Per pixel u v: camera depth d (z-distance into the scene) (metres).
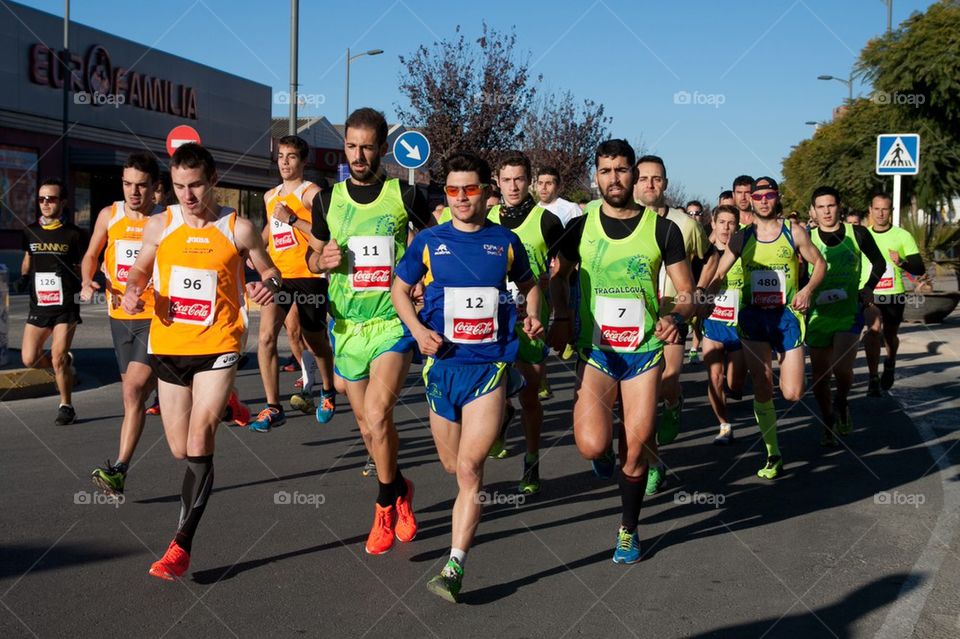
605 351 4.89
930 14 23.83
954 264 20.50
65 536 5.04
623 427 4.91
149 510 5.53
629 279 4.85
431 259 4.45
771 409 6.79
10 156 26.34
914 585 4.57
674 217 6.38
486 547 5.08
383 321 5.18
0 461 6.68
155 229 4.74
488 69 26.03
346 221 5.32
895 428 8.63
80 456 6.86
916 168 13.88
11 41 26.16
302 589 4.37
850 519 5.71
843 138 27.92
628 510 4.88
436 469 6.75
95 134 29.03
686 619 4.12
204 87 33.66
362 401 5.27
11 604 4.10
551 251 5.57
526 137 30.38
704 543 5.23
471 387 4.39
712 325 7.84
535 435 6.19
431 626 3.99
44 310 7.99
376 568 4.68
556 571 4.71
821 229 7.97
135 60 30.52
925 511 5.89
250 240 4.76
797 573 4.73
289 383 10.66
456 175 4.39
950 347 14.62
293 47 16.92
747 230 6.88
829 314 7.86
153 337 4.72
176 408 4.71
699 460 7.35
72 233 8.05
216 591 4.32
